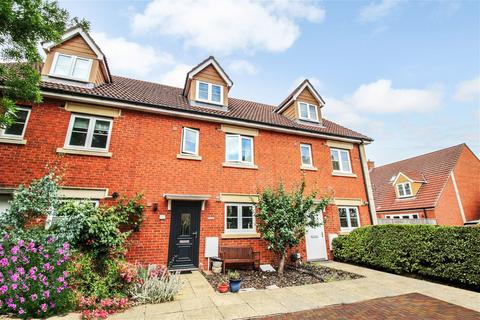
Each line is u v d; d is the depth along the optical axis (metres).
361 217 11.37
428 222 15.52
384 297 5.62
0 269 4.28
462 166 19.77
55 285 4.47
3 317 4.05
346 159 12.38
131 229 7.40
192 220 8.45
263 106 14.91
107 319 4.30
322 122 13.72
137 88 10.92
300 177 10.69
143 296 5.17
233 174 9.53
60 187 6.15
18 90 5.54
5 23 4.68
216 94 11.00
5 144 6.89
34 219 6.09
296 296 5.67
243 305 5.06
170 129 9.00
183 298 5.48
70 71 8.57
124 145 8.16
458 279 6.22
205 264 8.15
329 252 10.32
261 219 8.48
